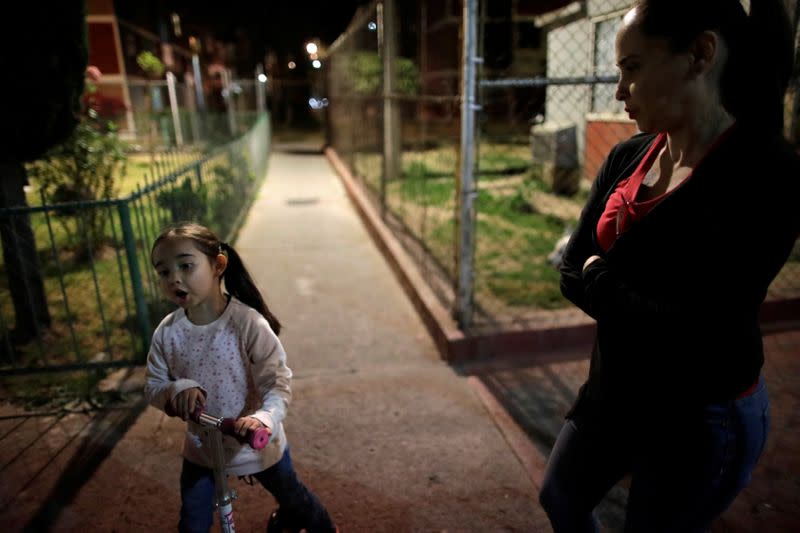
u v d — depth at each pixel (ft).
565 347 13.08
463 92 11.76
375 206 27.02
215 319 5.76
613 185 4.55
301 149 64.34
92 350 12.96
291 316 15.56
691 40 3.59
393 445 9.63
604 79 11.96
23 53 11.24
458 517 7.97
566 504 5.05
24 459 9.27
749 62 3.56
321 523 6.78
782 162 3.45
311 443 9.72
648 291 3.94
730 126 3.68
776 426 9.64
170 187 16.24
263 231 25.76
